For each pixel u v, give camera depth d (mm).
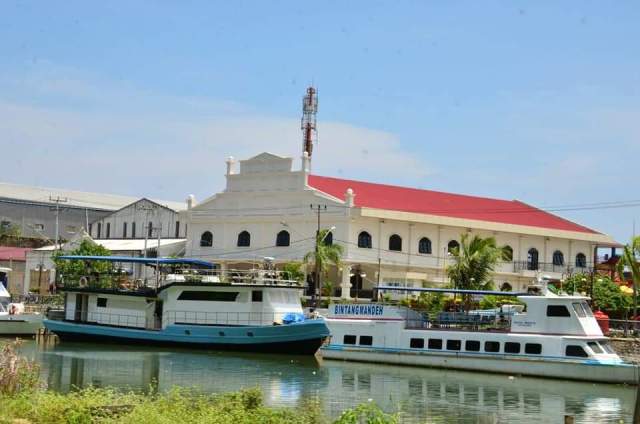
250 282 63750
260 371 51812
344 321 58719
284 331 59156
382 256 90000
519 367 52250
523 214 104875
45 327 68250
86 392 30781
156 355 59000
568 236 101188
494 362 53125
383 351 56812
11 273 114125
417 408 40281
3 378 29438
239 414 28609
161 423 25812
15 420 26297
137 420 25844
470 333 54531
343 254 87750
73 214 137500
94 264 90312
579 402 43375
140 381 46000
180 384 45188
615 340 58219
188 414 27875
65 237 136000
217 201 98250
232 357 58719
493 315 55438
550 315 52688
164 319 64062
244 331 60531
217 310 62656
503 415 39219
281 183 93625
